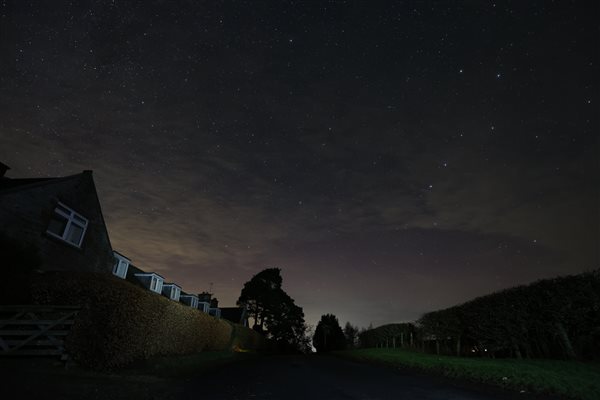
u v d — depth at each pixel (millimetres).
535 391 8391
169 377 11094
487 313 15336
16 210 13719
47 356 10250
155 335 14422
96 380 8844
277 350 53969
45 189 15266
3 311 10039
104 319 10297
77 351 9750
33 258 13375
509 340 14430
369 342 35156
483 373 10812
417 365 14844
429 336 21656
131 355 12117
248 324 56219
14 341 9727
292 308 59688
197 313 20484
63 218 16500
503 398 8016
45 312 10305
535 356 13898
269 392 9461
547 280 12586
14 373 8195
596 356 11469
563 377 8938
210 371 14281
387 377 12508
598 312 11055
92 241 18359
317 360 23812
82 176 17766
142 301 12711
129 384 9016
